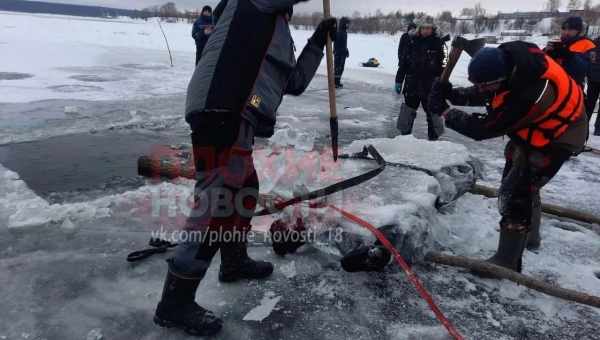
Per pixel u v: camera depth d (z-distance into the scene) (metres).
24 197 3.61
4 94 8.04
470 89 2.88
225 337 2.22
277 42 2.16
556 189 4.60
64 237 3.06
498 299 2.60
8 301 2.41
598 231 3.55
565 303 2.59
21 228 3.14
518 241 2.77
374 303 2.51
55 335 2.19
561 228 3.63
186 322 2.19
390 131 6.71
